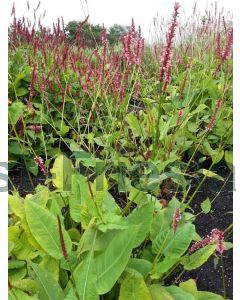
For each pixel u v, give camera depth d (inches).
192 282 58.6
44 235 55.1
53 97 121.3
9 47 146.3
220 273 71.4
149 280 58.7
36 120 111.8
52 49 138.7
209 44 157.2
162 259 62.0
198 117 114.1
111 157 92.0
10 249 55.9
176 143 101.3
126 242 50.8
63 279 58.0
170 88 127.0
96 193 60.2
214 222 84.5
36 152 107.7
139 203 71.2
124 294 48.6
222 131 100.8
